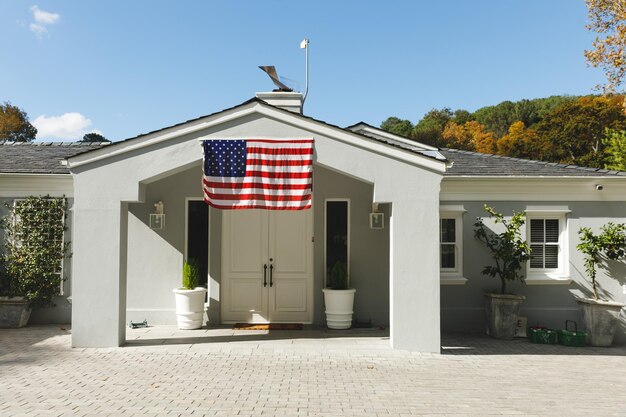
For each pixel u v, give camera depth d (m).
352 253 11.23
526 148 44.34
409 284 8.70
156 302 11.04
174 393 6.28
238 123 8.86
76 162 8.66
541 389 6.79
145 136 8.73
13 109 47.72
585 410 5.93
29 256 11.12
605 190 11.16
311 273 11.24
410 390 6.58
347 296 10.58
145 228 11.16
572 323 11.05
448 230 11.43
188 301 10.38
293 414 5.58
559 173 11.33
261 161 8.74
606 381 7.29
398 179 8.79
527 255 10.62
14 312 10.73
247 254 11.31
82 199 8.69
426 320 8.66
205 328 10.65
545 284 11.16
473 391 6.60
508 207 11.25
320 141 8.82
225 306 11.21
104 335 8.66
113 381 6.78
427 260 8.69
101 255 8.66
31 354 8.24
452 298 11.23
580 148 41.31
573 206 11.24
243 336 9.83
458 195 11.30
